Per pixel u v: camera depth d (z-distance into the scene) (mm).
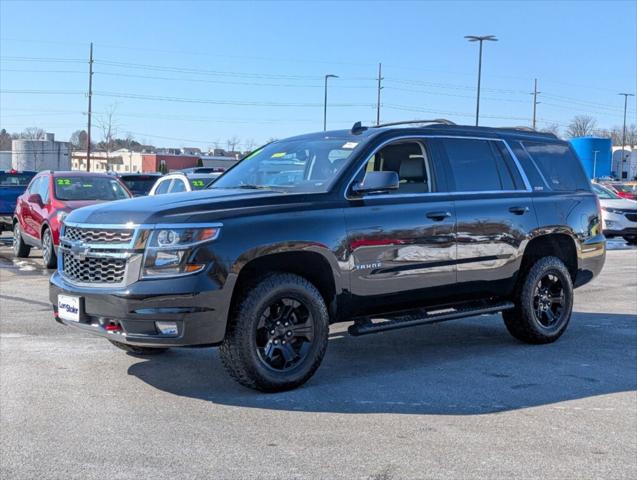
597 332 8109
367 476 4070
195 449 4449
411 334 7980
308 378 5730
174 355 6824
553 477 4086
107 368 6312
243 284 5445
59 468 4148
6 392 5574
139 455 4348
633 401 5523
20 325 8039
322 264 5758
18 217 14891
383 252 6023
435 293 6477
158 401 5406
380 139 6277
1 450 4410
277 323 5574
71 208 12625
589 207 7914
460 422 4992
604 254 8141
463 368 6461
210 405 5320
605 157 36469
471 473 4121
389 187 5773
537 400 5523
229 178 6855
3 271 12883
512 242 6980
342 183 5934
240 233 5285
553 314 7547
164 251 5105
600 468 4223
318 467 4188
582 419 5086
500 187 7090
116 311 5148
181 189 11398
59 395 5520
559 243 7680
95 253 5340
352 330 6000
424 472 4129
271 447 4492
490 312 6875
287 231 5480
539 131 7887
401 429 4836
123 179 18844
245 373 5406
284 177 6445
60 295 5617
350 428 4848
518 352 7113
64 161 62938
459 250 6555
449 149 6781
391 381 6004
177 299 5059
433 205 6398
